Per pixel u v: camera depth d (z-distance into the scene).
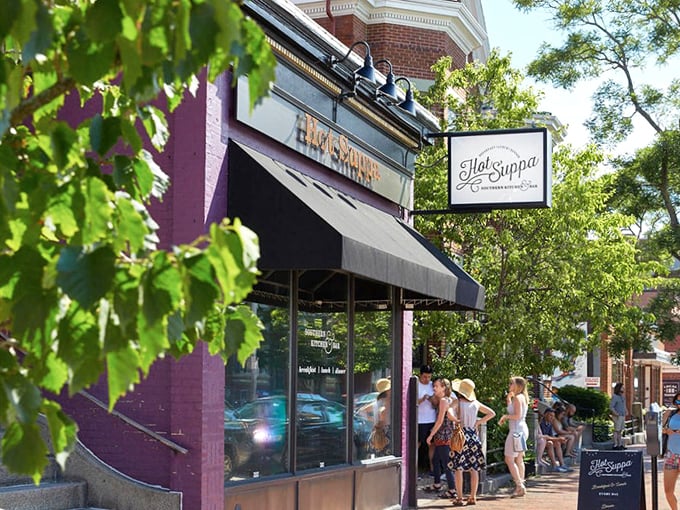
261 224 10.00
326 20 23.41
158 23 2.73
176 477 9.41
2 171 2.76
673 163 35.44
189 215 9.60
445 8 23.91
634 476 12.23
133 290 2.72
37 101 3.29
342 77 12.23
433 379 20.44
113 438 9.59
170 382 9.51
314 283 12.02
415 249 13.41
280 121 10.93
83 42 2.91
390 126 14.16
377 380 13.99
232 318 3.59
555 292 20.45
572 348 21.17
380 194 14.02
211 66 2.95
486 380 20.52
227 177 10.06
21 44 2.73
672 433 14.55
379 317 14.10
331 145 12.24
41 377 3.01
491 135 14.84
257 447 10.65
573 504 16.19
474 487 15.71
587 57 36.97
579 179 20.91
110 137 3.36
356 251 10.22
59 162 3.05
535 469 21.50
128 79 2.80
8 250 3.18
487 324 20.66
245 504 10.28
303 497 11.47
